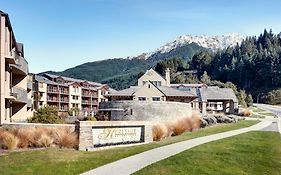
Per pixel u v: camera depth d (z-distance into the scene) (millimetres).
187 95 61031
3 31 34406
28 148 22953
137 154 21766
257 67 173375
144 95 60469
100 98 112500
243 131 37406
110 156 20609
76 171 17078
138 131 28438
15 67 39844
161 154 21703
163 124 32406
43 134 24234
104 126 25406
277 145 28281
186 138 29969
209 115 50531
